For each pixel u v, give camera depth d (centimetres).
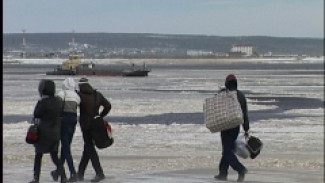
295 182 4538
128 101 17625
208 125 4547
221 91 4597
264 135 9138
